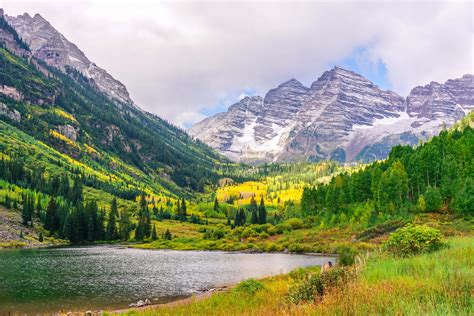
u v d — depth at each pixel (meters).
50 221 162.88
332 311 13.94
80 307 40.59
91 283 56.41
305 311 15.09
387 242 37.66
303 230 138.62
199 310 28.06
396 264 24.80
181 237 172.88
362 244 88.06
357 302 14.15
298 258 91.81
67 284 54.94
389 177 113.62
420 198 104.25
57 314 37.06
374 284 17.81
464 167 109.81
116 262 87.81
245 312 20.61
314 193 158.62
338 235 112.06
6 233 141.25
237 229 162.88
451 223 87.25
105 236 172.62
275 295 30.84
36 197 188.88
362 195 132.00
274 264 80.56
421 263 23.94
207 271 71.31
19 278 59.38
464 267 20.80
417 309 12.68
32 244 139.38
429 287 15.91
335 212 137.00
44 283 55.25
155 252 124.56
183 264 84.50
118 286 54.22
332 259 85.75
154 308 33.47
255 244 132.62
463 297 13.91
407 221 96.25
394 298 14.27
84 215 167.75
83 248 134.88
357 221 116.62
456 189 100.81
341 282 20.19
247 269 73.38
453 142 129.38
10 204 170.25
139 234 177.62
